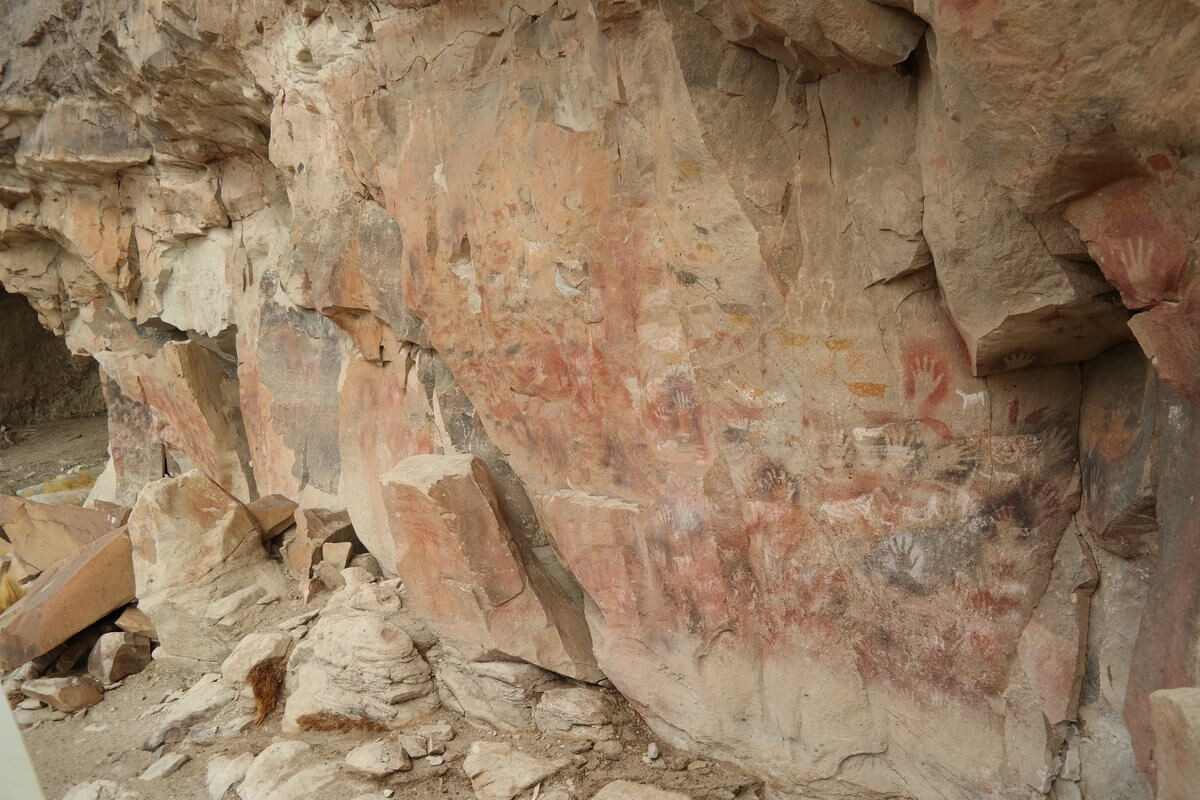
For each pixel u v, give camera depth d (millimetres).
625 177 3719
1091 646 2906
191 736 5070
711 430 3621
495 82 4270
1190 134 1872
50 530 7793
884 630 3262
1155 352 2193
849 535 3283
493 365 4609
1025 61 2066
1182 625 2287
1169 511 2355
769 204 3166
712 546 3658
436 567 4523
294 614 5891
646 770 3941
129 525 6230
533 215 4141
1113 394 2771
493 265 4414
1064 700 2898
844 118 2984
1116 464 2732
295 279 6098
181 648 6039
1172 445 2334
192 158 7645
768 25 2736
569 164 3910
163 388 9039
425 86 4664
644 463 3938
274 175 7258
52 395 16672
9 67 8297
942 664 3125
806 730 3547
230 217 7973
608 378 4008
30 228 9727
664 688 3990
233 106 6797
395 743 4375
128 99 7484
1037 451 2932
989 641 3020
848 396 3170
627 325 3854
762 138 3137
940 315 2973
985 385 2918
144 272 8969
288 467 7246
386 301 5430
